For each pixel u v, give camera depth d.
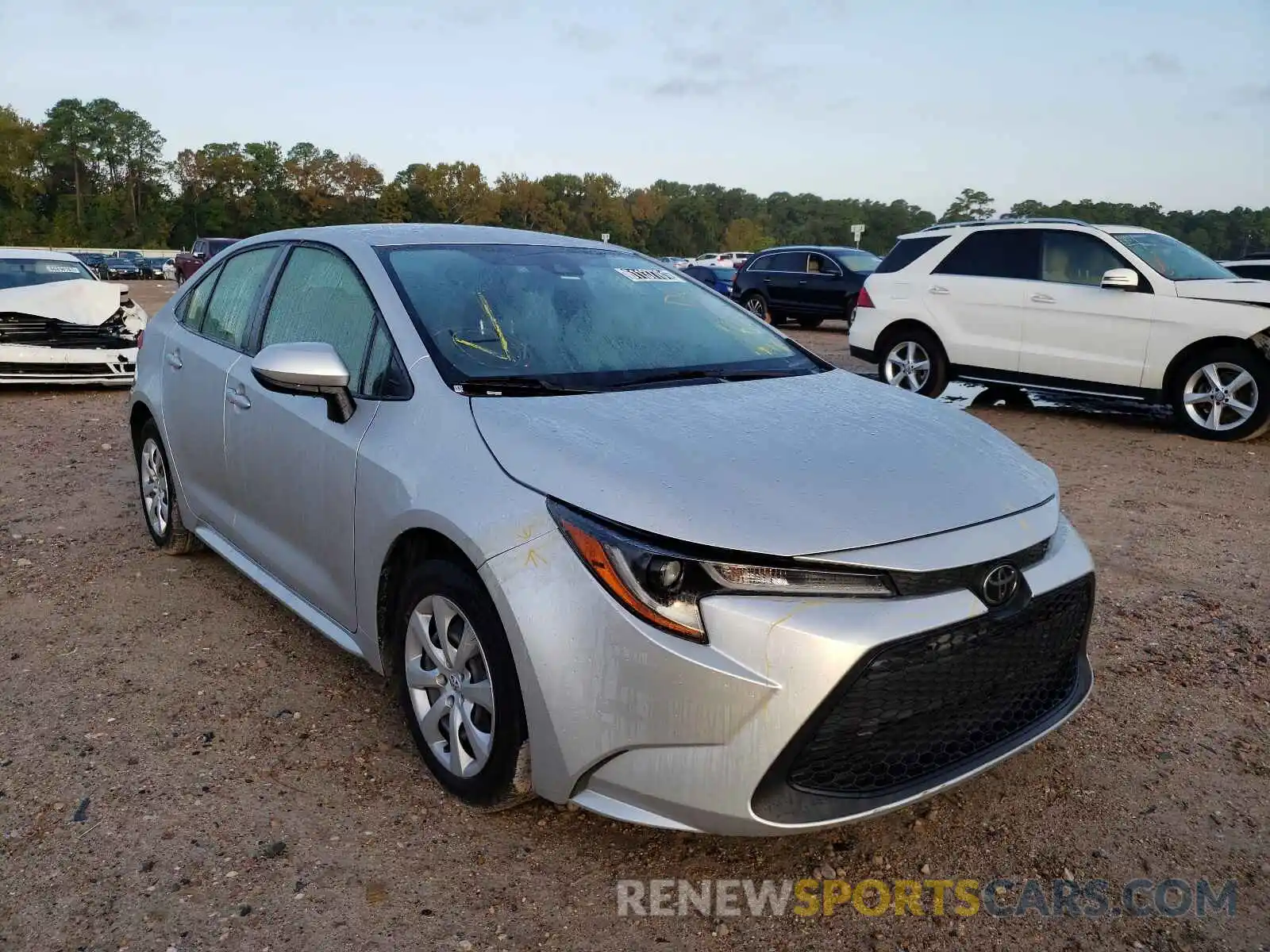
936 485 2.58
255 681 3.60
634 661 2.28
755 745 2.21
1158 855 2.69
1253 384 7.98
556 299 3.53
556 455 2.57
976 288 9.33
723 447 2.63
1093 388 8.77
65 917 2.36
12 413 8.98
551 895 2.49
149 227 112.06
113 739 3.18
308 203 114.06
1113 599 4.54
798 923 2.42
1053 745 3.25
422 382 2.99
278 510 3.58
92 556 4.91
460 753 2.76
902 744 2.36
